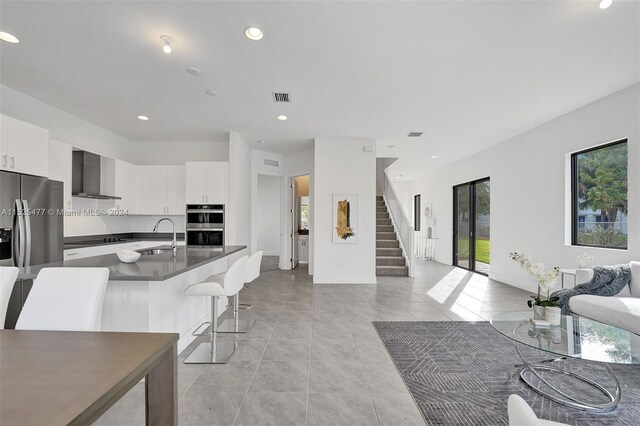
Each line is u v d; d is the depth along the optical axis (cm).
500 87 364
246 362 267
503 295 510
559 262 468
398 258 723
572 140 444
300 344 307
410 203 1196
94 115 468
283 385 230
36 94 390
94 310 170
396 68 319
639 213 351
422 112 450
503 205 606
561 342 216
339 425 186
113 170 522
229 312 411
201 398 213
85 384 96
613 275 327
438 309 431
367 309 429
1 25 250
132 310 240
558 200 471
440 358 276
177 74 335
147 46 281
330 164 604
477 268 736
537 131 514
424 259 992
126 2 223
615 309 277
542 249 504
